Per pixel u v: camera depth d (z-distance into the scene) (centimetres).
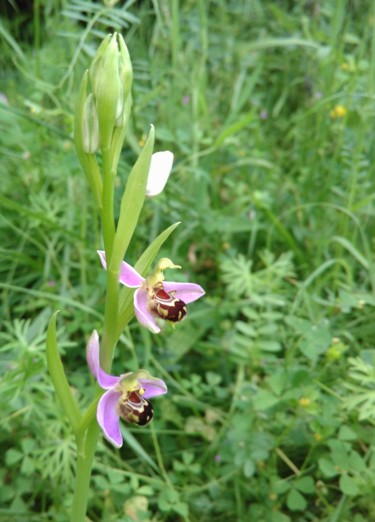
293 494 19
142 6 31
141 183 13
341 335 23
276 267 27
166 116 29
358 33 36
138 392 14
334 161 27
